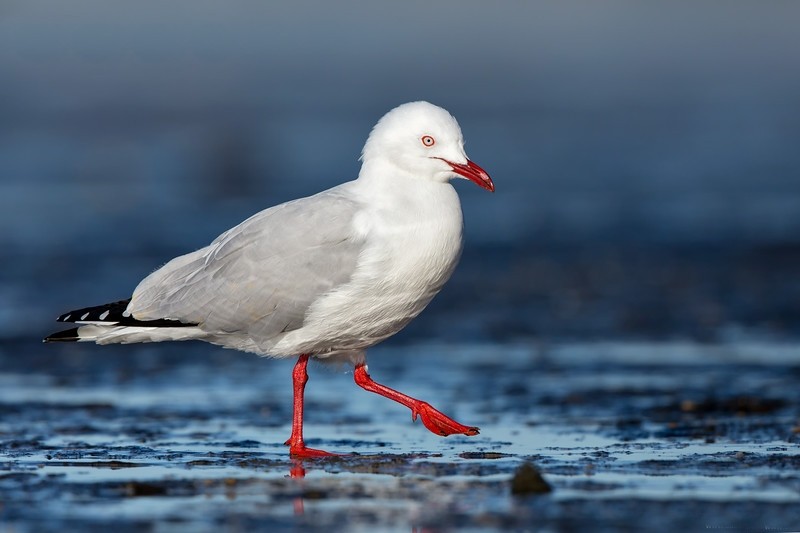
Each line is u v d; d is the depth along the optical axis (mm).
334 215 11555
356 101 59250
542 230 28047
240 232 11859
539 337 18500
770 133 46312
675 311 20188
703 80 66375
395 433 12680
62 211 30344
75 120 50719
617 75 69188
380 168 11758
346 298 11523
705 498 9352
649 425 12820
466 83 66375
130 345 18266
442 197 11703
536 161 39906
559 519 8766
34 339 18391
